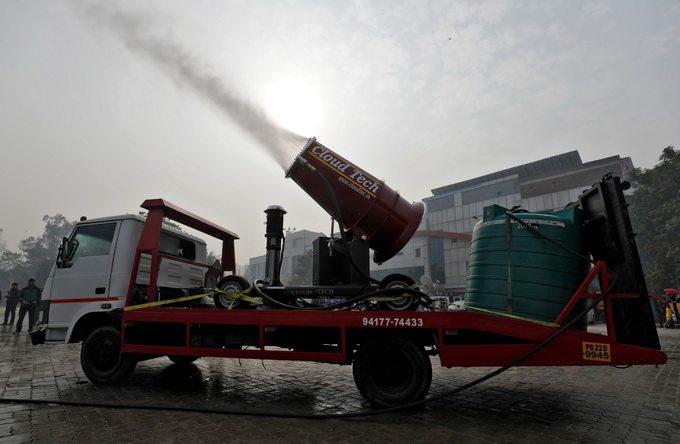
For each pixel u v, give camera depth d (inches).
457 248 2095.2
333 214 210.5
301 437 131.3
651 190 1090.7
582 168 1907.0
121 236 217.2
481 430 139.3
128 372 205.5
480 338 161.6
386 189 203.5
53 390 197.2
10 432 134.3
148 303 197.2
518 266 167.0
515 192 1989.4
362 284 193.9
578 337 148.5
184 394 191.3
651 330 142.6
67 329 213.3
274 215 229.5
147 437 130.3
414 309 178.1
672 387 210.7
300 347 182.2
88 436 131.0
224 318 182.7
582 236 173.5
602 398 186.4
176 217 224.2
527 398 185.9
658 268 987.9
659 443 126.6
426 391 156.5
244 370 258.1
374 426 143.4
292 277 2610.7
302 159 208.1
